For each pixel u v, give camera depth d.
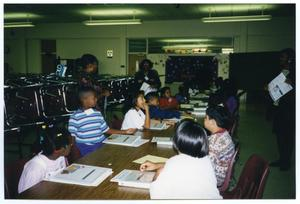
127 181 1.63
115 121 3.32
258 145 5.19
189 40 11.09
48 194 1.50
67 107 4.81
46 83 4.63
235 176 3.57
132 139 2.63
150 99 4.01
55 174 1.75
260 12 9.03
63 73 5.80
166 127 3.24
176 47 11.18
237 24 10.14
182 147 1.49
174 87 10.83
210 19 8.29
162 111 4.05
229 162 2.08
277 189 3.20
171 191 1.43
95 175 1.74
